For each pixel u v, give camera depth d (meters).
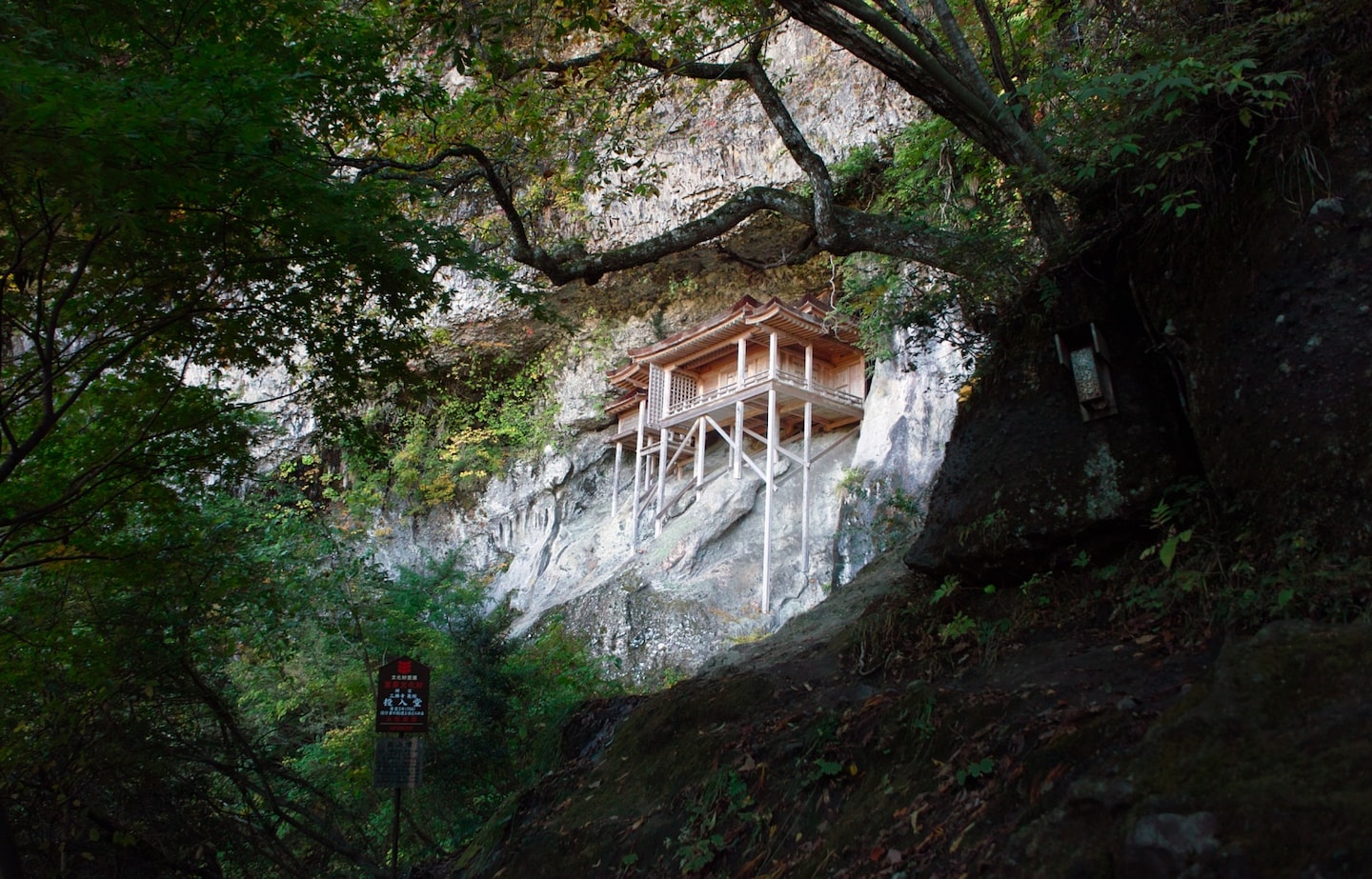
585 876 5.51
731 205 8.03
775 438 24.84
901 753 4.61
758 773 5.25
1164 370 5.73
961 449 6.53
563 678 11.70
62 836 7.58
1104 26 6.66
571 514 32.03
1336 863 2.41
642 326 30.75
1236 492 4.80
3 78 4.18
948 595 6.24
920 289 8.88
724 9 8.43
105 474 6.86
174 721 8.87
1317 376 4.49
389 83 6.97
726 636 21.91
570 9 7.87
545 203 14.87
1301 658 3.21
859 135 21.47
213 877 8.41
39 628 7.78
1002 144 6.67
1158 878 2.74
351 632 11.25
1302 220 4.75
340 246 6.00
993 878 3.26
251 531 9.60
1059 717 4.04
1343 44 4.86
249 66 5.21
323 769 11.14
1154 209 5.65
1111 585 5.32
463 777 9.95
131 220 4.52
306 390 7.45
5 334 6.44
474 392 33.97
